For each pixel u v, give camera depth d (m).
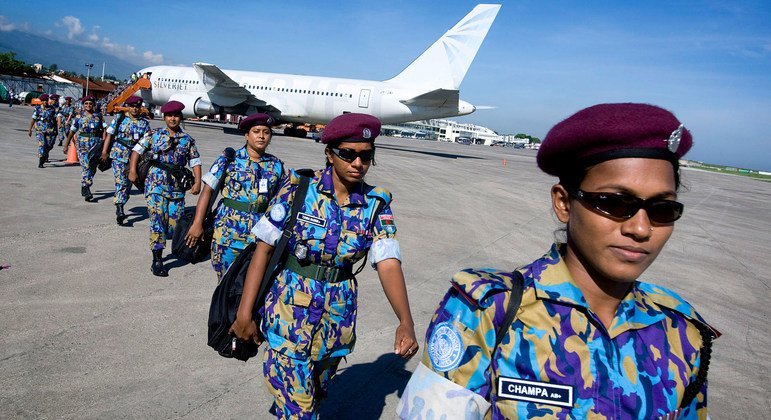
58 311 4.27
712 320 5.85
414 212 10.78
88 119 9.09
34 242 6.09
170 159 5.38
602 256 1.13
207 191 4.04
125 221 7.65
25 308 4.25
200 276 5.55
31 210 7.66
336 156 2.15
